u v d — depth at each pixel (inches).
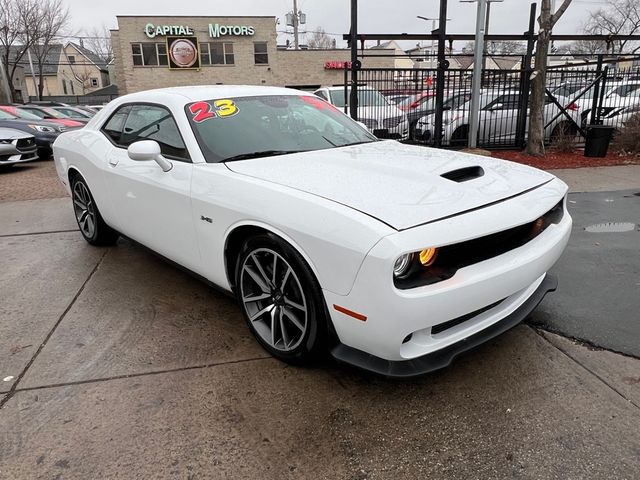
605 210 228.8
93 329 123.0
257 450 81.9
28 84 2375.7
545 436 83.1
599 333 116.1
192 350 112.5
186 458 80.4
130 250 183.9
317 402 93.6
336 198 90.2
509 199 96.2
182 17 1343.5
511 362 105.0
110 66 2440.9
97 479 76.3
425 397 94.3
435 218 83.4
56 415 90.9
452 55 442.3
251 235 104.7
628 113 431.5
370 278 78.8
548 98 425.7
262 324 110.8
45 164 436.1
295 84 1454.2
